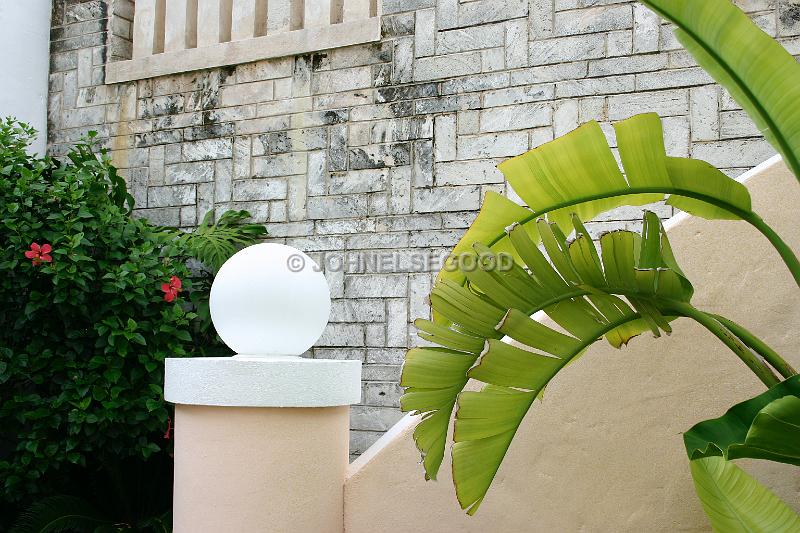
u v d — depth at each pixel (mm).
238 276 2621
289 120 4152
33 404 3381
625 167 2029
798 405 1552
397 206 3840
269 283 2609
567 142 2037
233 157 4289
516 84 3631
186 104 4449
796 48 3141
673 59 3352
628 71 3422
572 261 1987
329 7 4094
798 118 1754
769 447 1658
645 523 2674
